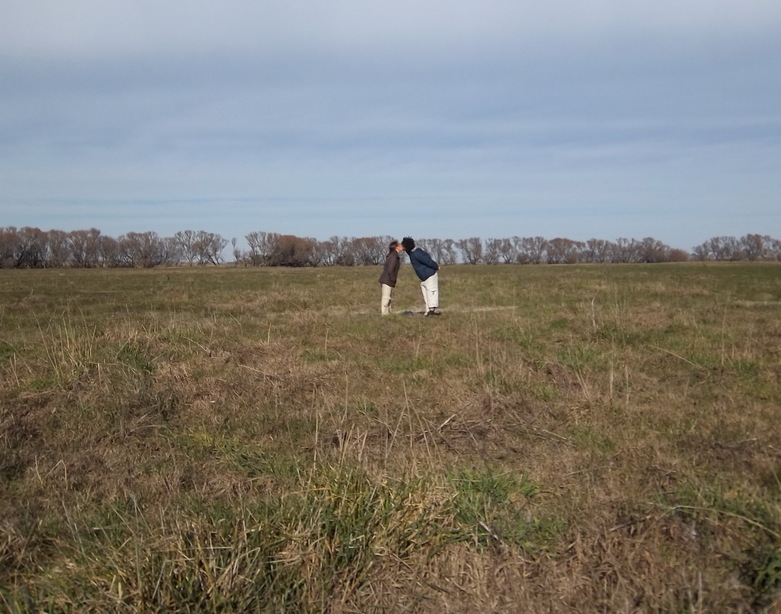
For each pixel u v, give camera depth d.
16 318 15.70
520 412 7.27
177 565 3.84
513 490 5.14
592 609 3.80
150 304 20.14
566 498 5.03
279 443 6.50
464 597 3.95
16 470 5.93
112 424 7.05
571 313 14.66
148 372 8.68
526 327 12.47
